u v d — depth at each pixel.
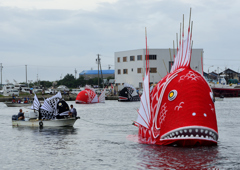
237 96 137.00
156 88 32.66
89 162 27.77
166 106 30.80
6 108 89.94
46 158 29.22
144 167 25.97
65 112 48.09
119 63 149.62
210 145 31.17
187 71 31.31
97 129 45.25
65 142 35.81
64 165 27.12
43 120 47.88
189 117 29.45
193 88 30.20
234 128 45.12
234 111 72.75
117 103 108.50
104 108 85.94
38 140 37.16
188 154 28.69
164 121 30.88
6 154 30.73
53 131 43.44
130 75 144.25
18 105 95.56
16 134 41.31
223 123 50.88
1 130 44.66
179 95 30.20
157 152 29.47
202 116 29.47
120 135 39.81
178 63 32.94
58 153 30.86
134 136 38.75
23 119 49.66
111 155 29.64
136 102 113.88
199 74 31.47
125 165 26.67
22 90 160.00
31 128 46.22
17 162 28.16
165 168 25.53
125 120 56.91
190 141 30.95
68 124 47.53
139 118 34.47
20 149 32.69
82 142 35.69
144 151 29.91
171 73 32.31
